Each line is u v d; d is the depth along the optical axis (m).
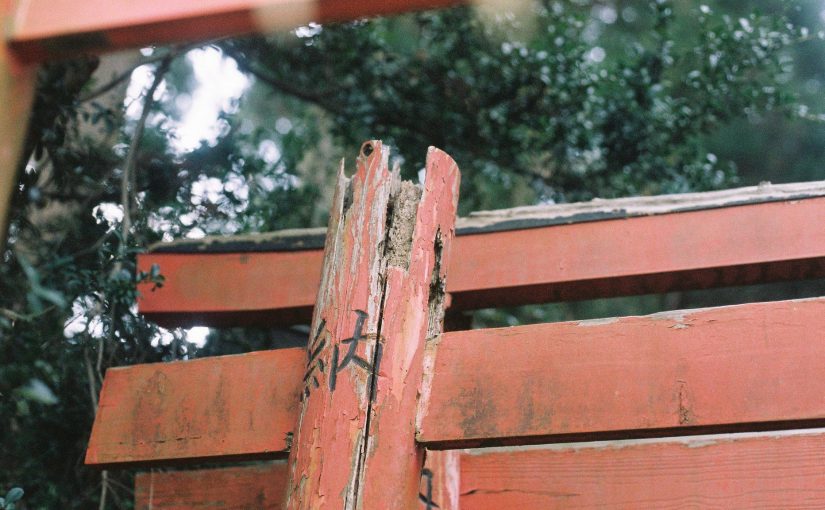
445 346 1.93
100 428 2.21
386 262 1.95
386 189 2.01
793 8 4.18
